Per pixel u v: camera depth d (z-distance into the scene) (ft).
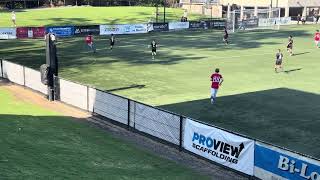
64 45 272.72
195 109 123.95
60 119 110.83
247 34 355.97
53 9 548.31
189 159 85.81
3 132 88.58
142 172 74.95
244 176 77.10
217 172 79.41
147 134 99.09
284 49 261.03
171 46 270.67
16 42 286.66
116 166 76.64
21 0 595.06
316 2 513.04
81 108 123.44
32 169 67.10
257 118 115.03
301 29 400.06
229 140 79.46
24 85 153.07
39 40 299.79
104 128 105.70
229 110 122.83
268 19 431.43
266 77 172.86
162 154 88.02
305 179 67.10
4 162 68.08
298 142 96.53
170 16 498.69
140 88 151.74
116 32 354.33
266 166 73.10
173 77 172.14
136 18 465.47
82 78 168.45
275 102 132.05
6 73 164.25
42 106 126.00
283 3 494.59
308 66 199.82
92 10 530.68
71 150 82.84
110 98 110.22
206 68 193.36
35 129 96.32
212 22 411.75
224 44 284.00
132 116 103.14
